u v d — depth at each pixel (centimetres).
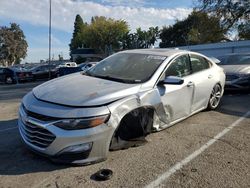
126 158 468
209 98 729
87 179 404
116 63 587
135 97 474
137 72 545
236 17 3747
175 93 565
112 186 389
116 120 438
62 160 422
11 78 2694
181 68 616
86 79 521
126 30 7400
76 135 410
